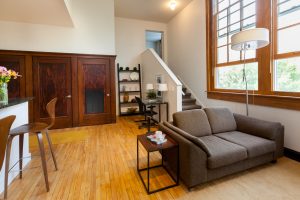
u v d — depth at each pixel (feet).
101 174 7.65
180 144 6.58
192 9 17.51
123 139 12.39
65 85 15.48
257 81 11.01
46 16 13.19
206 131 8.77
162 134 7.37
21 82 14.24
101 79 16.61
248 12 11.64
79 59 15.79
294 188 6.41
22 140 7.29
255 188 6.47
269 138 7.98
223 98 13.57
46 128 6.88
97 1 16.48
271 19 9.71
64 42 15.64
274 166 8.04
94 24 16.47
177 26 20.66
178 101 14.02
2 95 6.89
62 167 8.30
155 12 20.11
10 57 13.96
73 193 6.36
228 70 13.53
